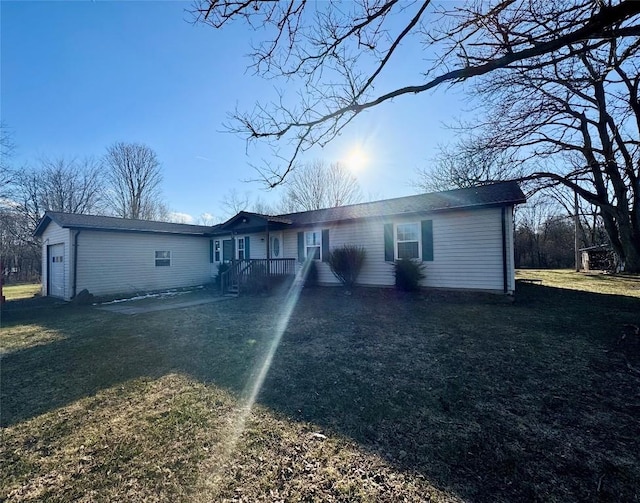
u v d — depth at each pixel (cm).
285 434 277
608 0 255
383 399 336
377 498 199
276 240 1400
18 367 474
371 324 660
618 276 1612
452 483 210
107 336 639
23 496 212
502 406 314
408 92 296
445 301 885
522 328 593
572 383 360
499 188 1030
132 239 1346
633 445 247
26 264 3006
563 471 220
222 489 213
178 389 379
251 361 468
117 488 217
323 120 333
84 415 322
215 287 1504
